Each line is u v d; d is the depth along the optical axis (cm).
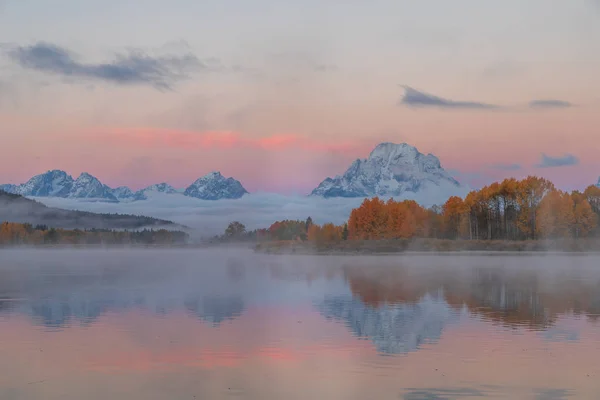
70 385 2272
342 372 2412
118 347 2864
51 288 5797
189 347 2855
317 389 2208
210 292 5272
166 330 3278
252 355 2695
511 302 4366
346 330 3256
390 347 2823
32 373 2423
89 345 2909
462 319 3584
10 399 2116
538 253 14288
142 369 2477
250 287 5759
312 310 4009
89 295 5072
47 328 3362
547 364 2503
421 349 2775
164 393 2177
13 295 5088
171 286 5969
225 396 2142
